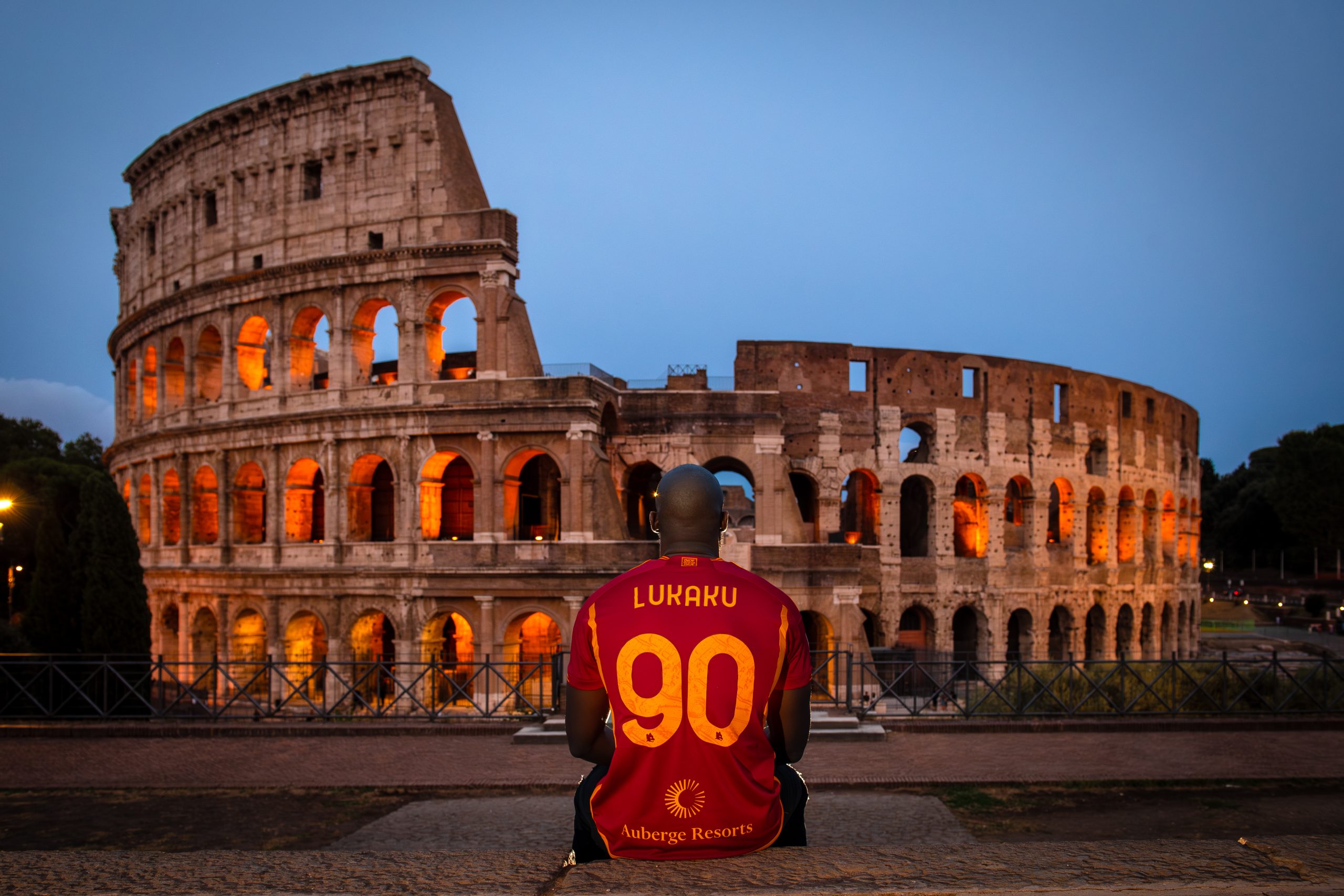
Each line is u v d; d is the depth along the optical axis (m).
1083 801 23.94
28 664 35.31
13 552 86.69
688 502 7.21
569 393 57.97
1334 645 105.31
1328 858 6.18
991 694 39.38
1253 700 38.41
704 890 5.63
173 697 61.16
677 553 7.13
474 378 65.38
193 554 68.44
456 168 61.91
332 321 63.03
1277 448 160.88
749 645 6.50
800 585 59.38
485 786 25.84
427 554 59.16
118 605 52.28
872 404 71.00
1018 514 81.81
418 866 6.50
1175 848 6.43
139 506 76.00
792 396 69.62
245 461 66.12
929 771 26.72
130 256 81.12
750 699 6.46
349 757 29.22
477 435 59.53
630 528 70.81
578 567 56.34
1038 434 76.69
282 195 65.31
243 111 66.56
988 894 5.65
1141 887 5.73
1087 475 80.38
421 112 62.19
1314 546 143.50
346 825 22.48
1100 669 44.94
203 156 70.12
